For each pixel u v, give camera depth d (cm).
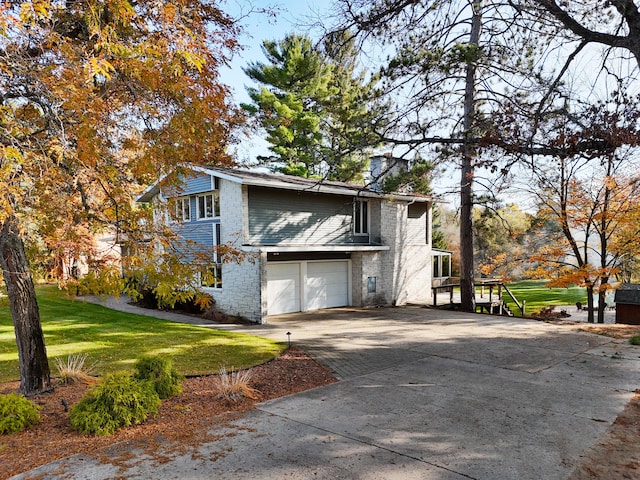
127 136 538
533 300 2422
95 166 498
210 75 539
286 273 1597
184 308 1627
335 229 1747
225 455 430
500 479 381
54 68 455
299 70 2297
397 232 1956
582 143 567
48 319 1284
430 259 2223
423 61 770
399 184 1350
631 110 542
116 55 445
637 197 1271
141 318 1382
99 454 434
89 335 1063
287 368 788
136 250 578
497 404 583
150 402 539
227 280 1491
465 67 817
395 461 416
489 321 1408
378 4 719
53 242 518
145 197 1500
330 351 934
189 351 909
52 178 469
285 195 1562
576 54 631
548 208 1534
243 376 682
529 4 654
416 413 548
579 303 2059
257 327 1291
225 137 714
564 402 590
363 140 915
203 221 1578
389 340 1065
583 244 1591
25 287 613
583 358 865
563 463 411
